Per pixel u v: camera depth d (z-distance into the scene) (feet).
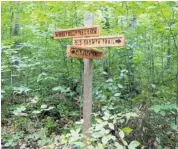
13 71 17.48
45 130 12.93
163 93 11.69
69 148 11.20
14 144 11.96
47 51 17.11
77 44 11.05
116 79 14.70
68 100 15.83
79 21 16.69
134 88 14.40
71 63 16.58
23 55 18.66
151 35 15.12
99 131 8.46
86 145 8.32
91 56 10.77
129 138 10.62
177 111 10.69
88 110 10.66
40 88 16.72
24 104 15.47
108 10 16.44
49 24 17.57
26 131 13.23
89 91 10.73
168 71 14.44
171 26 12.28
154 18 13.04
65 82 16.66
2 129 13.24
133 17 15.75
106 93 13.44
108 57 15.90
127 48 15.23
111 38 9.95
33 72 17.94
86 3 15.80
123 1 14.38
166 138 10.80
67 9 16.28
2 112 14.85
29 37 19.72
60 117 14.92
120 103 13.01
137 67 14.96
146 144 10.59
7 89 16.05
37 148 11.66
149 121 10.83
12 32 20.04
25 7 18.30
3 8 18.83
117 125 11.07
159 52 15.10
